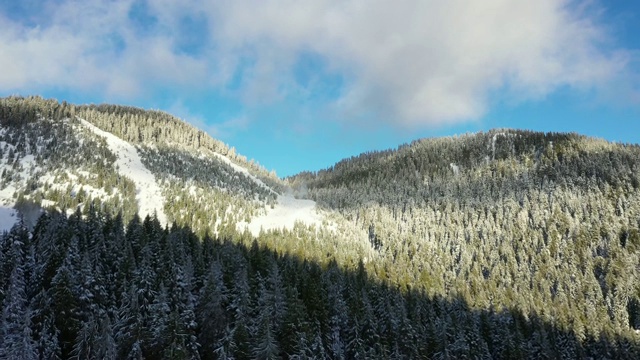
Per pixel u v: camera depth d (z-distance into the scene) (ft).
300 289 259.39
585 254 429.38
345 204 649.61
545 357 263.29
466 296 352.49
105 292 203.41
